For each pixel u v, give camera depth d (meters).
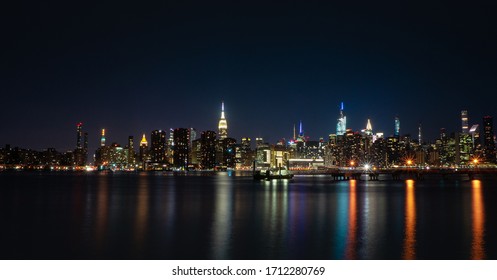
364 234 53.59
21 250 44.88
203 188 182.25
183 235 53.31
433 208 86.69
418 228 58.44
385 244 47.12
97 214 76.56
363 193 141.88
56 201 107.25
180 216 73.25
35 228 59.34
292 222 65.06
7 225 62.38
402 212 79.25
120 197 123.25
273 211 81.44
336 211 81.31
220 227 60.03
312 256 41.84
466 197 120.12
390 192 147.62
